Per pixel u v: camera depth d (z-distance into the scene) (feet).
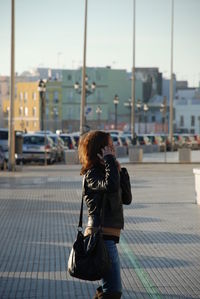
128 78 517.55
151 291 34.40
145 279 37.19
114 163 24.97
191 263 41.78
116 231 25.30
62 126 501.56
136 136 261.24
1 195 87.56
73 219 63.16
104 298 25.21
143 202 78.43
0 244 49.24
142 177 120.88
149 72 522.06
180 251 46.06
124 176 25.73
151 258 43.50
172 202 78.38
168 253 45.27
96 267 24.56
